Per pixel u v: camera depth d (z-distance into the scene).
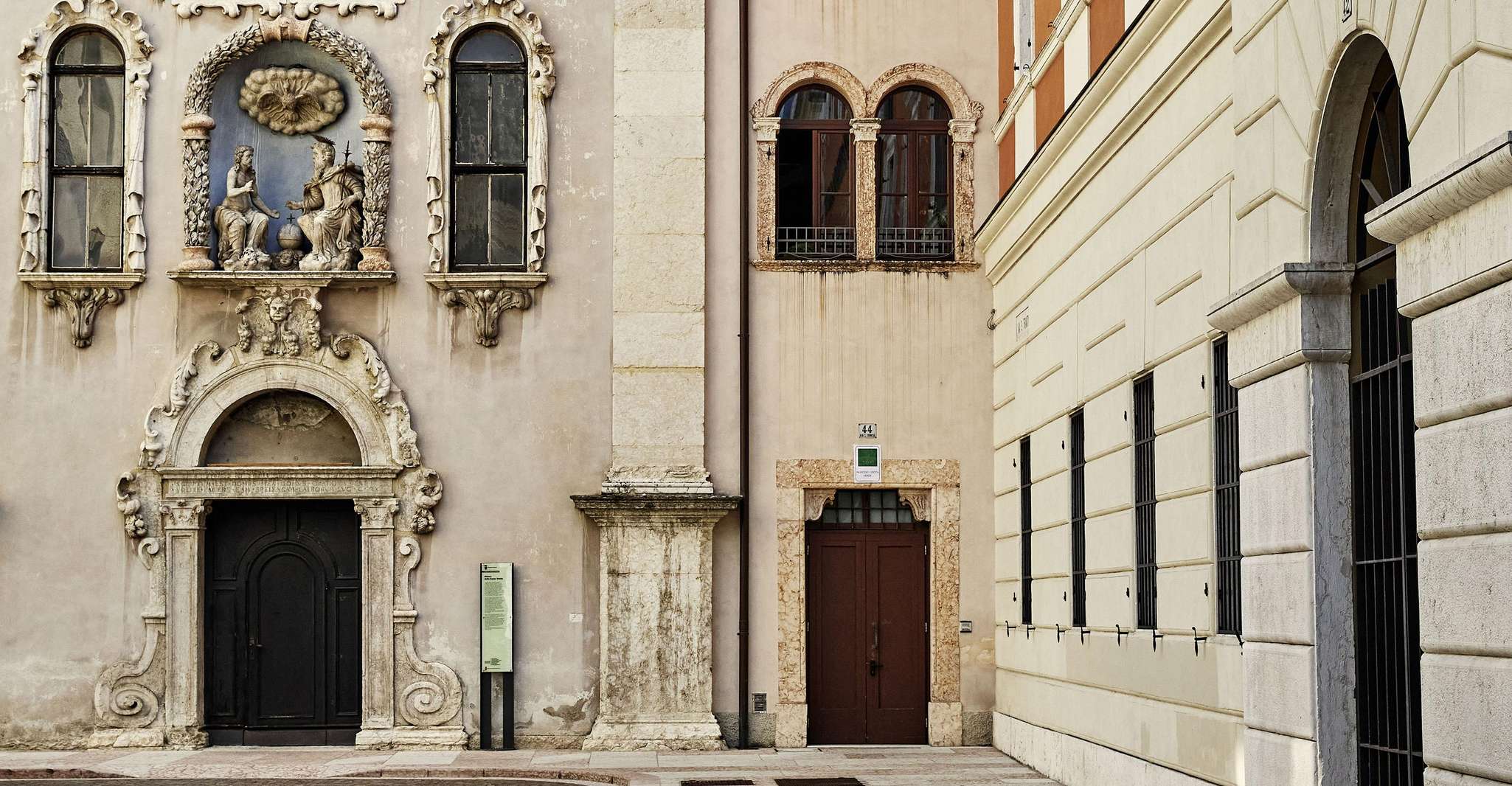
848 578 20.78
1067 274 16.58
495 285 20.38
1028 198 18.11
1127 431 14.34
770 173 20.73
